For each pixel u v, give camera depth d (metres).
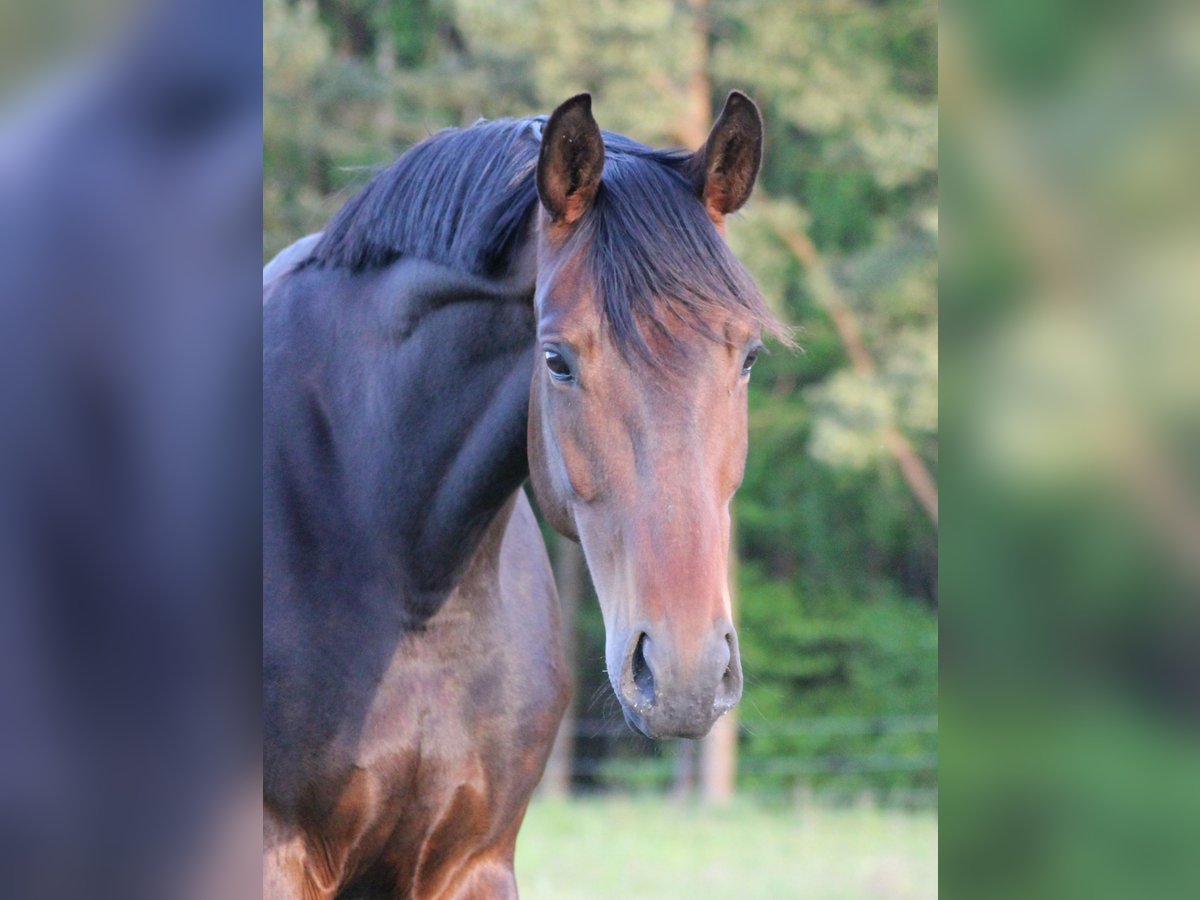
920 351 22.44
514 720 4.55
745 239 22.50
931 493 24.66
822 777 26.20
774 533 30.36
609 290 3.39
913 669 29.20
